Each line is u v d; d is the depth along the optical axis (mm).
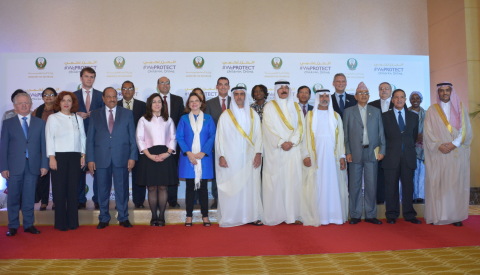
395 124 5469
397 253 3842
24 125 4945
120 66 7207
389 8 8812
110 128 5238
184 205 6156
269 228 5047
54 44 8273
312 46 8594
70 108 5160
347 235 4617
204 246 4133
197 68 7281
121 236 4629
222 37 8422
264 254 3824
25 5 8258
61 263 3559
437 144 5344
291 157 5312
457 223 5227
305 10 8609
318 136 5379
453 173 5293
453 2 8297
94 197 5863
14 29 8242
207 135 5301
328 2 8656
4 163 4824
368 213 5473
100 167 5152
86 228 5160
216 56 7301
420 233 4738
